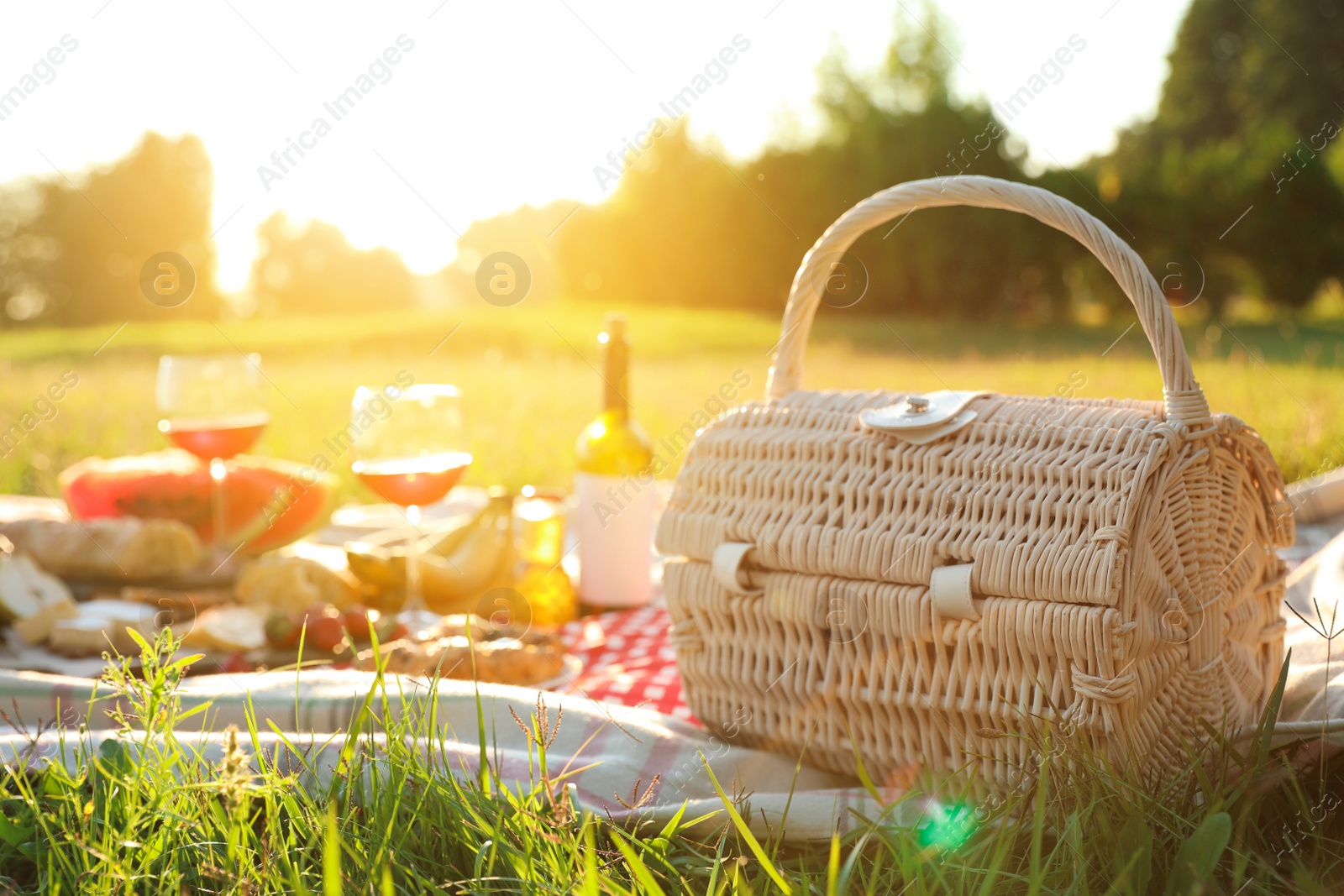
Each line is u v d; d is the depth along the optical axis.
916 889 0.86
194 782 0.96
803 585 1.17
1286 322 8.13
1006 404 1.19
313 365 8.90
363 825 0.95
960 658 1.09
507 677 1.49
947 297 12.37
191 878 0.89
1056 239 11.62
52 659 1.60
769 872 0.85
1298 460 2.27
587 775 1.16
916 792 0.97
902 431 1.16
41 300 16.02
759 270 13.59
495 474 4.05
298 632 1.62
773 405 1.32
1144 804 0.96
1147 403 1.16
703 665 1.28
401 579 1.83
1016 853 0.95
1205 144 12.39
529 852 0.88
